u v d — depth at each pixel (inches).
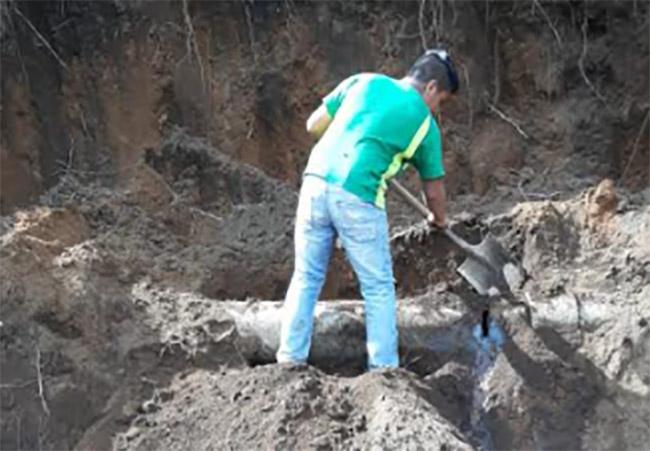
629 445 186.2
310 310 182.4
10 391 179.8
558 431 188.5
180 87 237.6
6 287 185.8
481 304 200.2
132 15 234.5
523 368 192.9
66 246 202.2
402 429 166.1
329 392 175.9
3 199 222.1
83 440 178.1
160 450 174.4
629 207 219.6
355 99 179.9
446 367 194.9
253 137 242.1
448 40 246.5
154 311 193.0
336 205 176.2
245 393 177.0
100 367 183.9
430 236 211.6
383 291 179.8
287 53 242.8
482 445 188.1
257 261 215.9
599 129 247.8
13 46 226.8
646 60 247.8
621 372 190.7
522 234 213.3
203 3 239.1
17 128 226.8
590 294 201.0
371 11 245.9
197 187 231.0
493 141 248.1
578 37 250.4
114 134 233.6
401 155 179.3
